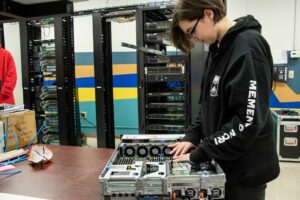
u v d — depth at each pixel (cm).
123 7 310
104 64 341
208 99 112
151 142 132
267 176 104
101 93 339
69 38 350
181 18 103
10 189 120
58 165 150
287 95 420
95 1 502
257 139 102
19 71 551
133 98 506
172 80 296
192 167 99
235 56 95
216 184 89
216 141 96
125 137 137
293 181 312
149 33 306
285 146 382
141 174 94
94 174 136
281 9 411
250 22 102
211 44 112
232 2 427
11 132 178
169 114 309
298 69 410
